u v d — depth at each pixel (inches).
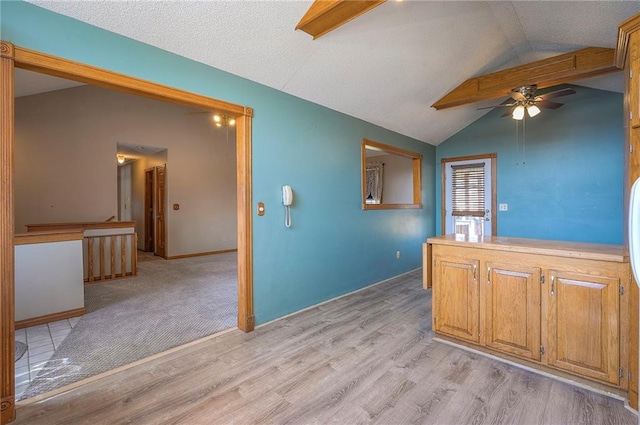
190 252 279.9
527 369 88.1
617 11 93.7
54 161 210.7
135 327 119.3
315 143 142.6
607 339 76.5
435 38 121.9
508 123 209.6
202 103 101.9
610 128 175.6
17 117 197.8
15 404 72.8
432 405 72.9
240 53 103.0
